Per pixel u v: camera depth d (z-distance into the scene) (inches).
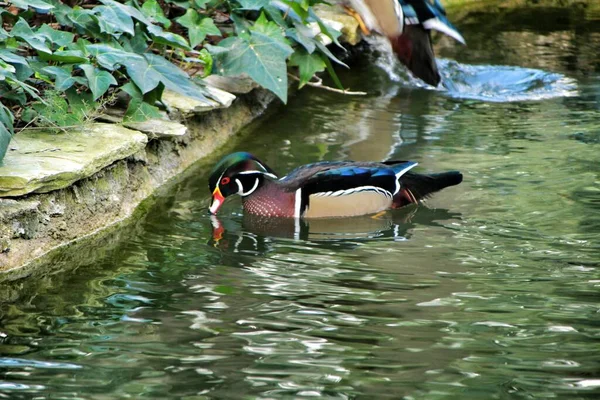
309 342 304.5
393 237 408.8
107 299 339.3
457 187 461.4
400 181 452.4
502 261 376.2
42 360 291.6
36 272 365.7
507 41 789.9
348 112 593.3
